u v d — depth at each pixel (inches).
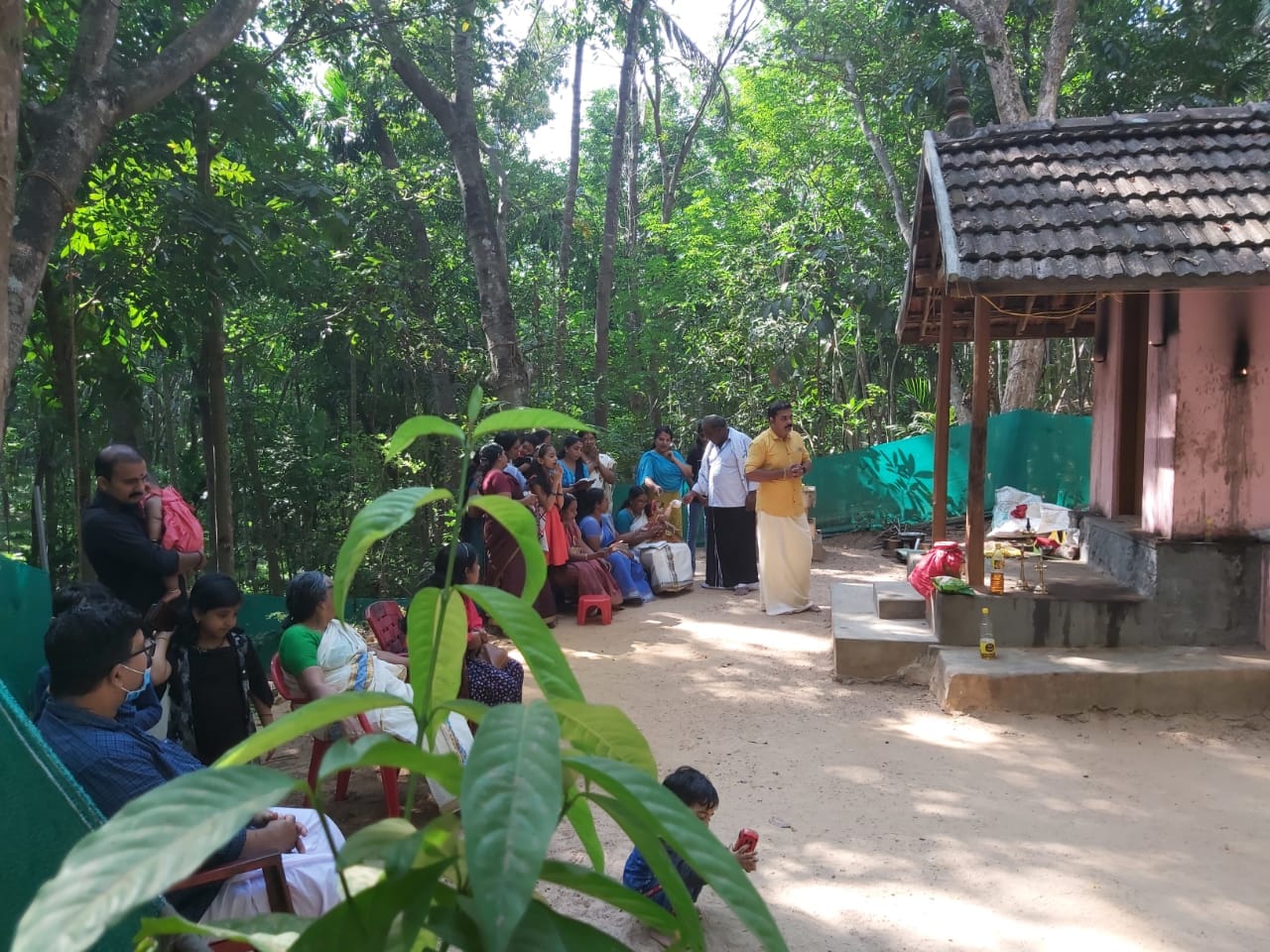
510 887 31.2
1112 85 596.4
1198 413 239.9
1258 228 223.0
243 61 316.5
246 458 571.2
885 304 618.2
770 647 297.3
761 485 339.3
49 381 343.9
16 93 146.3
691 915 43.2
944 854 162.1
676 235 776.3
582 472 382.9
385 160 662.5
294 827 115.0
